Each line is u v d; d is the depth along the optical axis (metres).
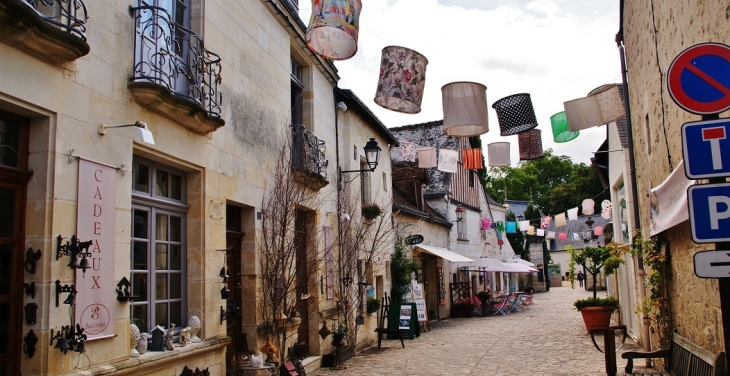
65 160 4.43
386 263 15.96
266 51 8.52
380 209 14.17
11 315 4.13
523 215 47.09
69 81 4.49
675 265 7.24
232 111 7.32
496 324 19.03
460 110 6.44
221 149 6.98
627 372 7.50
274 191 8.39
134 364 5.01
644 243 8.45
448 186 24.44
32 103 4.13
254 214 7.90
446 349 12.79
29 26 3.88
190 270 6.48
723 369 4.55
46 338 4.17
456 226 24.89
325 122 11.60
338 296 11.44
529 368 9.87
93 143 4.74
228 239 7.59
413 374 9.53
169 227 6.24
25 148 4.32
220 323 6.75
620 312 14.88
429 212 22.36
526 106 7.98
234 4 7.51
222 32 7.13
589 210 20.75
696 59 3.80
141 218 5.76
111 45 5.02
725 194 3.48
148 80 5.34
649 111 8.16
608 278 19.42
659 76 7.21
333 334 10.65
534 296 38.53
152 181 5.94
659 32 7.05
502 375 9.27
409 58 6.20
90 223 4.65
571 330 15.99
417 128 28.25
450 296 23.25
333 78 11.93
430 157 13.68
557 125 8.96
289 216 8.52
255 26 8.15
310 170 9.78
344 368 10.22
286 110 9.20
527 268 27.61
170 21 5.74
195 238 6.50
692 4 5.46
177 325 6.30
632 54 9.45
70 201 4.46
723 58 3.75
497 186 61.00
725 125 3.52
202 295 6.45
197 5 6.72
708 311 5.68
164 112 5.68
